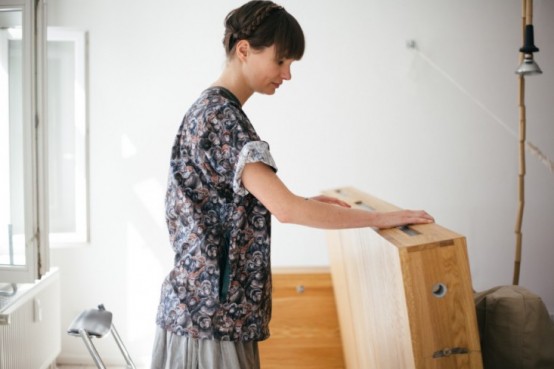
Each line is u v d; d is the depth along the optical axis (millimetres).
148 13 3928
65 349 4031
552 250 4043
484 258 4082
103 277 4023
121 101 3959
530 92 3979
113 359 4031
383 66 3975
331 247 3146
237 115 1562
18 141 2816
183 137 1620
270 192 1497
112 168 3992
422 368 1482
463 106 3986
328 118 4004
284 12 1624
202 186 1586
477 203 4043
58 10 3906
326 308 3170
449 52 3955
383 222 1659
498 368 2047
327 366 3072
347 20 3947
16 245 2824
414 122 4004
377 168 4031
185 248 1600
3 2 2699
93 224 4004
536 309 2006
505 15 3934
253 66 1627
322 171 4035
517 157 4012
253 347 1680
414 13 3941
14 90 2805
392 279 1588
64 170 4016
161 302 1662
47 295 3225
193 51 3953
